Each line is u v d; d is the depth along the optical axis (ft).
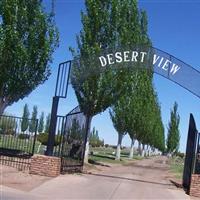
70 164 74.43
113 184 67.72
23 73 83.30
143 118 194.18
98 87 101.76
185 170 75.82
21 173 65.31
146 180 82.23
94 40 101.86
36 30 83.51
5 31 81.25
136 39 108.58
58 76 70.13
